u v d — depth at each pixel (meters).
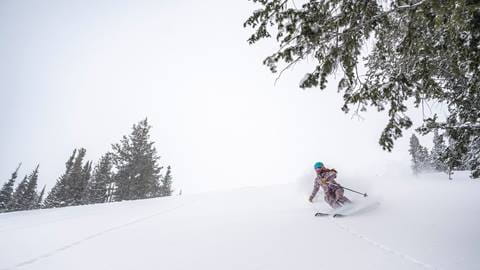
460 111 4.72
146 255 3.48
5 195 41.94
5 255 3.56
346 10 3.11
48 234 4.61
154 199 9.84
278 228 4.44
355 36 3.32
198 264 3.09
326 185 6.05
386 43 4.00
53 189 37.25
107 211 7.17
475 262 2.57
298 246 3.46
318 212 5.46
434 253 2.90
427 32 3.42
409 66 3.83
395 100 4.01
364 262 2.81
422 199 6.31
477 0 2.49
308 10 3.04
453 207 5.12
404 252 2.99
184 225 5.04
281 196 8.33
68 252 3.66
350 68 3.55
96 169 38.25
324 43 3.42
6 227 5.50
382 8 3.55
